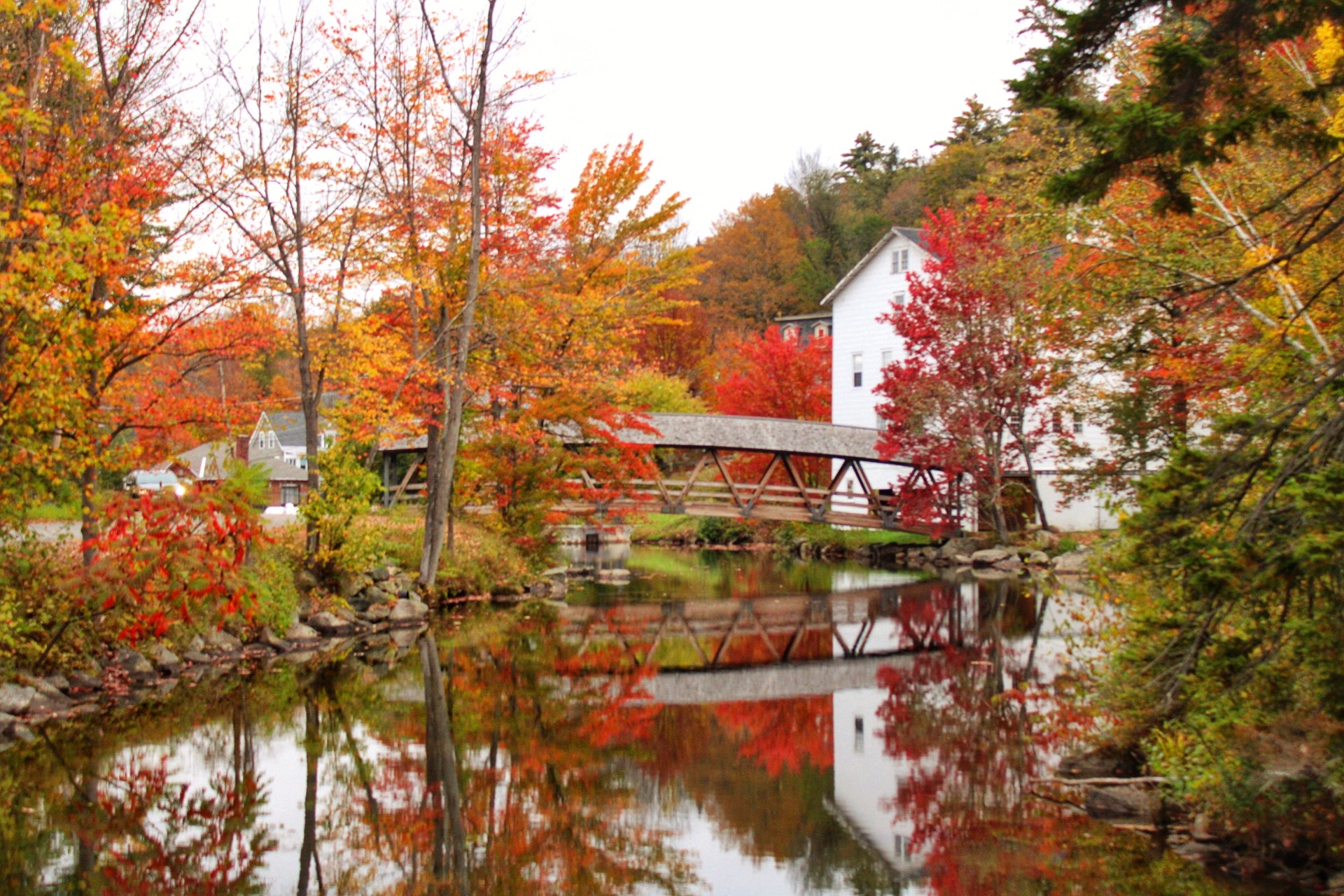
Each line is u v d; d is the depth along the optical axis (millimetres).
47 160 12656
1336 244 11609
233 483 13922
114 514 13125
